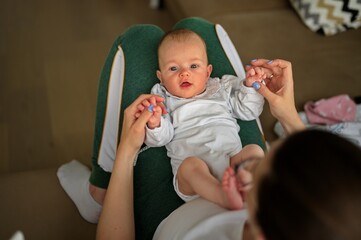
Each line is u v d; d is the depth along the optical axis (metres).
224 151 0.99
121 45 1.26
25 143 1.83
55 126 1.90
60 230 1.08
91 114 1.96
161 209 1.01
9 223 1.08
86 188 1.18
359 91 1.52
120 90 1.21
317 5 1.73
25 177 1.22
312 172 0.41
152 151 1.10
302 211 0.40
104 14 2.56
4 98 2.03
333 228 0.39
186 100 1.11
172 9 2.27
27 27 2.46
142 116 0.93
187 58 1.11
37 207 1.13
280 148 0.46
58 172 1.24
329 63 1.62
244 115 1.10
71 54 2.27
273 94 0.96
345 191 0.39
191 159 0.90
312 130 0.46
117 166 0.92
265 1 1.96
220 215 0.70
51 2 2.66
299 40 1.72
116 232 0.86
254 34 1.75
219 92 1.14
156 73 1.22
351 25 1.73
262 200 0.44
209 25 1.36
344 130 1.35
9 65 2.21
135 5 2.64
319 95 1.51
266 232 0.44
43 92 2.06
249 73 1.01
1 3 2.65
